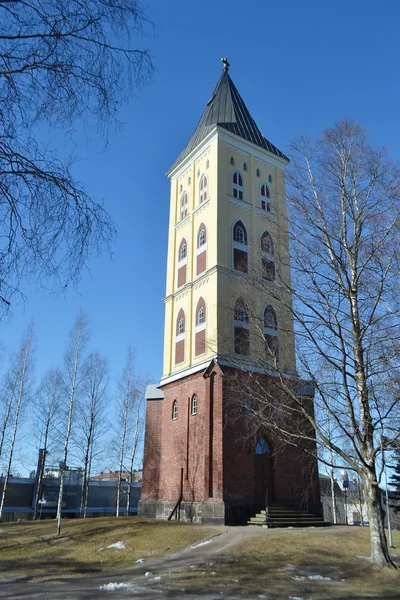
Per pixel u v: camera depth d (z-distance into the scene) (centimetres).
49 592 1524
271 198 4147
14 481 5306
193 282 3862
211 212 3844
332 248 2030
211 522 2977
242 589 1559
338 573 1809
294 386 2109
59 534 2689
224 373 3238
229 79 4747
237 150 4119
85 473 4391
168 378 3812
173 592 1509
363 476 1909
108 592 1516
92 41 690
